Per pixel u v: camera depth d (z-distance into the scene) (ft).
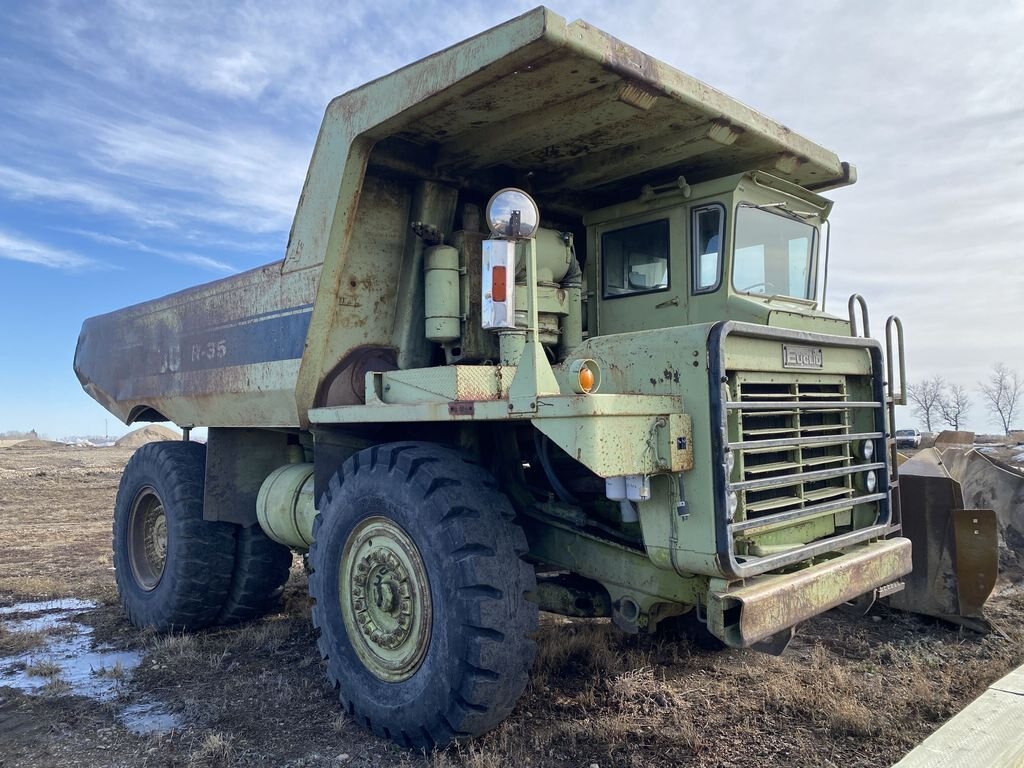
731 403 10.63
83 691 15.02
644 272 16.22
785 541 12.55
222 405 18.26
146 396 21.53
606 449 9.77
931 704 13.28
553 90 12.14
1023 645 16.66
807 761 11.30
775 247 16.25
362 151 13.85
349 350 15.33
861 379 14.64
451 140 14.46
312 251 14.87
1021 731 11.00
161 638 18.98
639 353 11.32
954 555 17.97
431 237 15.01
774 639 12.64
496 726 11.93
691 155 15.12
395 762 11.58
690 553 10.52
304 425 15.60
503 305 11.14
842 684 13.97
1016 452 70.79
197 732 12.81
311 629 19.36
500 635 11.06
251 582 19.75
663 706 13.29
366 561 12.92
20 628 20.06
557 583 14.15
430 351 15.81
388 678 12.34
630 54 11.60
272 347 16.02
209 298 18.45
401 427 15.07
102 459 95.04
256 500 19.29
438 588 11.37
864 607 14.15
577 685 14.20
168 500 19.51
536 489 14.23
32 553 32.24
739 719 12.78
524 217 10.98
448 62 11.86
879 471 14.44
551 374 10.83
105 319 24.17
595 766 11.13
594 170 15.87
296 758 11.75
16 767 11.65
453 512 11.63
